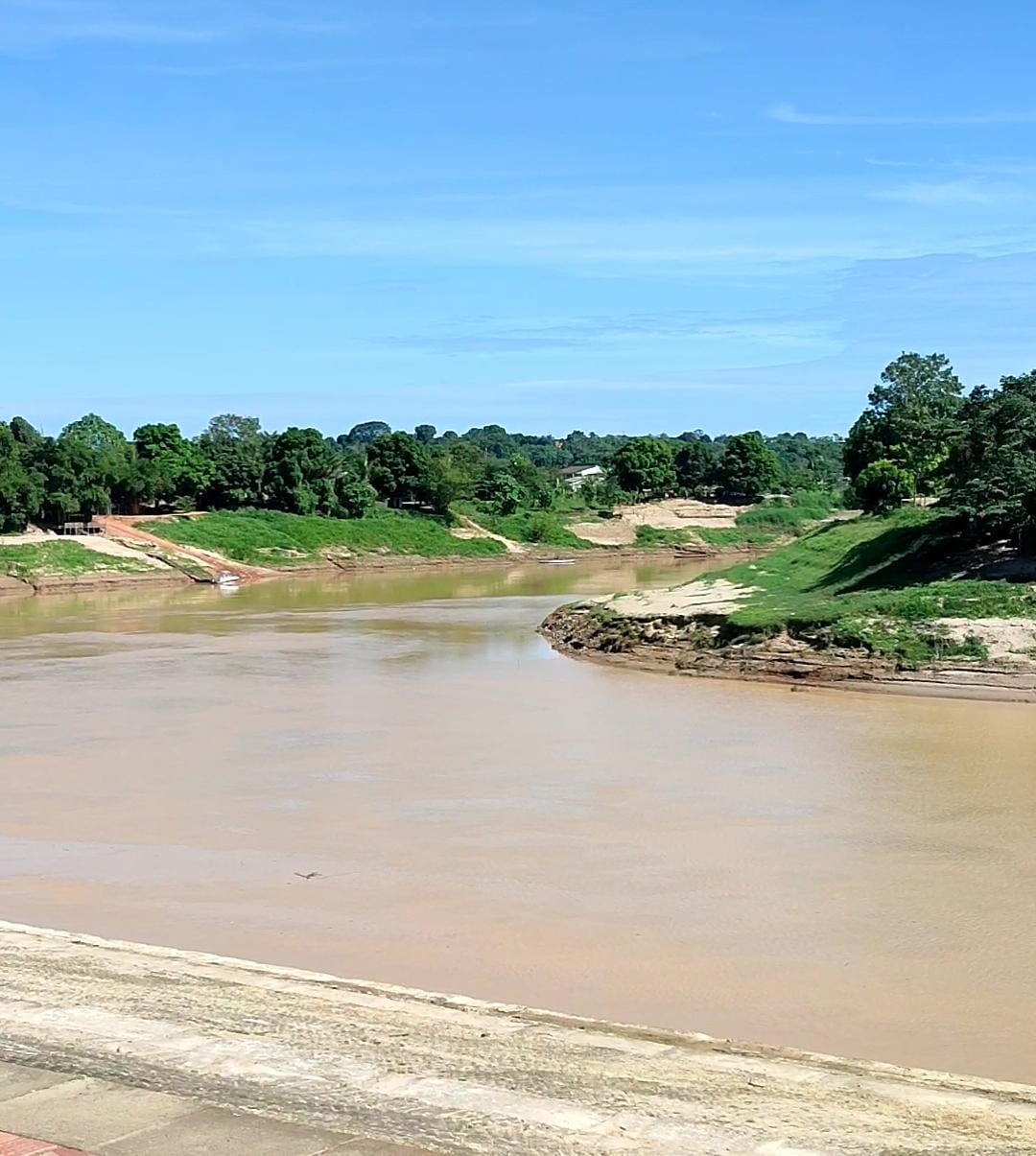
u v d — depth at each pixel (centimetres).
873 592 5709
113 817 2998
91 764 3559
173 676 5169
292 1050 1489
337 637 6562
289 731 3994
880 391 12350
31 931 2080
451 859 2636
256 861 2641
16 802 3152
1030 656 4684
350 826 2897
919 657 4806
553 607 8256
